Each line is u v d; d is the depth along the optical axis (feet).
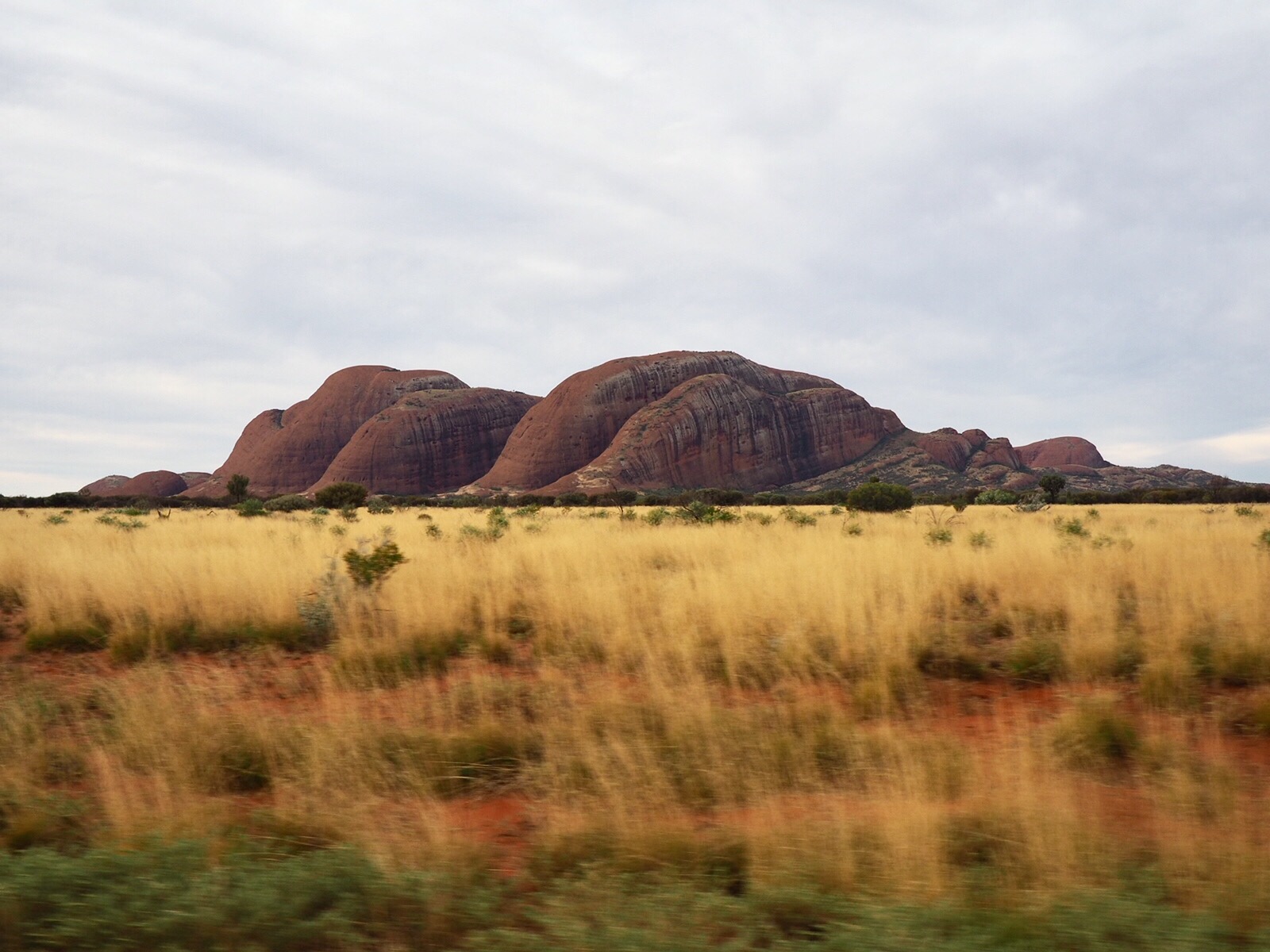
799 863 10.96
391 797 14.51
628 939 9.02
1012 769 14.32
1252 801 12.93
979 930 9.07
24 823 12.88
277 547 46.88
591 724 17.38
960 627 25.89
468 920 9.82
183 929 9.45
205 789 14.97
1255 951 8.61
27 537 59.88
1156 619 24.75
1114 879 10.27
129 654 26.40
